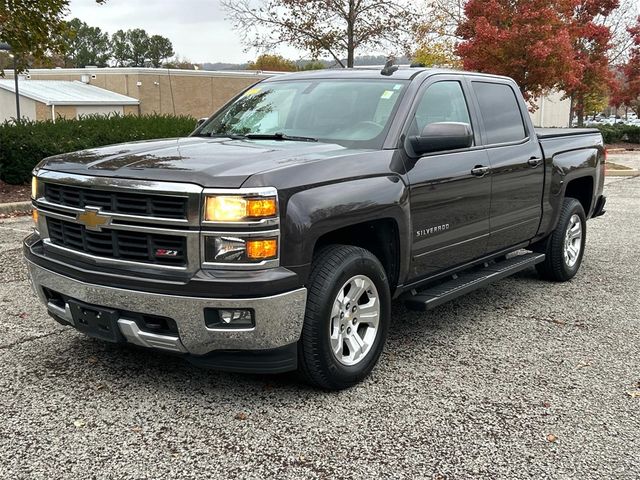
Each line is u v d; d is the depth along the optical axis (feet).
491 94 18.84
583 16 91.04
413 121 15.29
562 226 21.68
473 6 68.64
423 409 12.76
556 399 13.33
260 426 11.95
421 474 10.51
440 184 15.35
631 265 25.39
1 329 16.71
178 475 10.36
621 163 75.31
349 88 16.34
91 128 47.44
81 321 12.89
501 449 11.33
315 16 67.92
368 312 13.87
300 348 12.60
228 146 13.99
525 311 19.33
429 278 15.93
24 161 41.50
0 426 11.79
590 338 17.02
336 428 11.94
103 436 11.50
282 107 16.66
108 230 12.32
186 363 14.74
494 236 17.98
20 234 29.12
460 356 15.62
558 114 129.90
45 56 48.11
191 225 11.50
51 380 13.74
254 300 11.46
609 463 10.95
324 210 12.27
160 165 12.16
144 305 11.84
